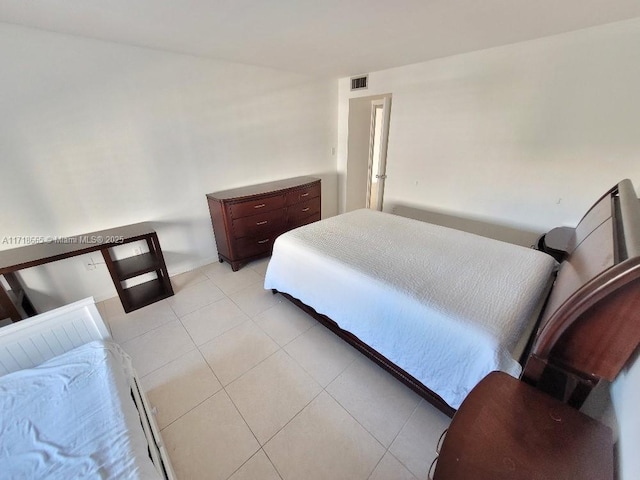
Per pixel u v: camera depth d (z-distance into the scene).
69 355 1.27
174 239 2.93
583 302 0.68
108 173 2.37
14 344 1.23
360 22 1.79
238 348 2.00
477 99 2.70
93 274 2.48
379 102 4.37
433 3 1.53
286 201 3.31
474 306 1.39
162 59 2.42
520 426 0.71
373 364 1.85
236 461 1.32
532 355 0.81
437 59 2.86
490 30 2.00
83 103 2.14
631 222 1.01
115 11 1.57
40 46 1.89
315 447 1.37
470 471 0.63
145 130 2.48
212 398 1.63
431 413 1.53
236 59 2.75
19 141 1.95
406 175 3.53
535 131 2.44
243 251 3.09
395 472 1.26
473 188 2.97
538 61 2.27
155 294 2.61
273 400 1.61
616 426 0.71
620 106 2.02
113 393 1.11
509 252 1.98
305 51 2.47
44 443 0.94
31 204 2.08
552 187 2.47
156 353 1.97
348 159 4.34
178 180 2.80
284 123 3.54
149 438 1.15
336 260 1.91
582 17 1.79
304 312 2.37
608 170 2.17
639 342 0.66
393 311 1.53
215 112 2.88
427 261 1.87
